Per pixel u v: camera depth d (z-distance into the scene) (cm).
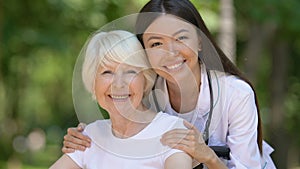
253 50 1243
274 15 895
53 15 1086
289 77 1733
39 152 2433
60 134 2156
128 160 275
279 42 1407
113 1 995
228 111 320
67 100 2177
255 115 323
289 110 1728
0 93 1667
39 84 1938
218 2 771
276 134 1449
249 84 332
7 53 1262
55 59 1479
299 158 1973
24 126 1958
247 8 921
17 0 1082
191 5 307
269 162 363
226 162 324
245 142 319
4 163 1683
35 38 1058
